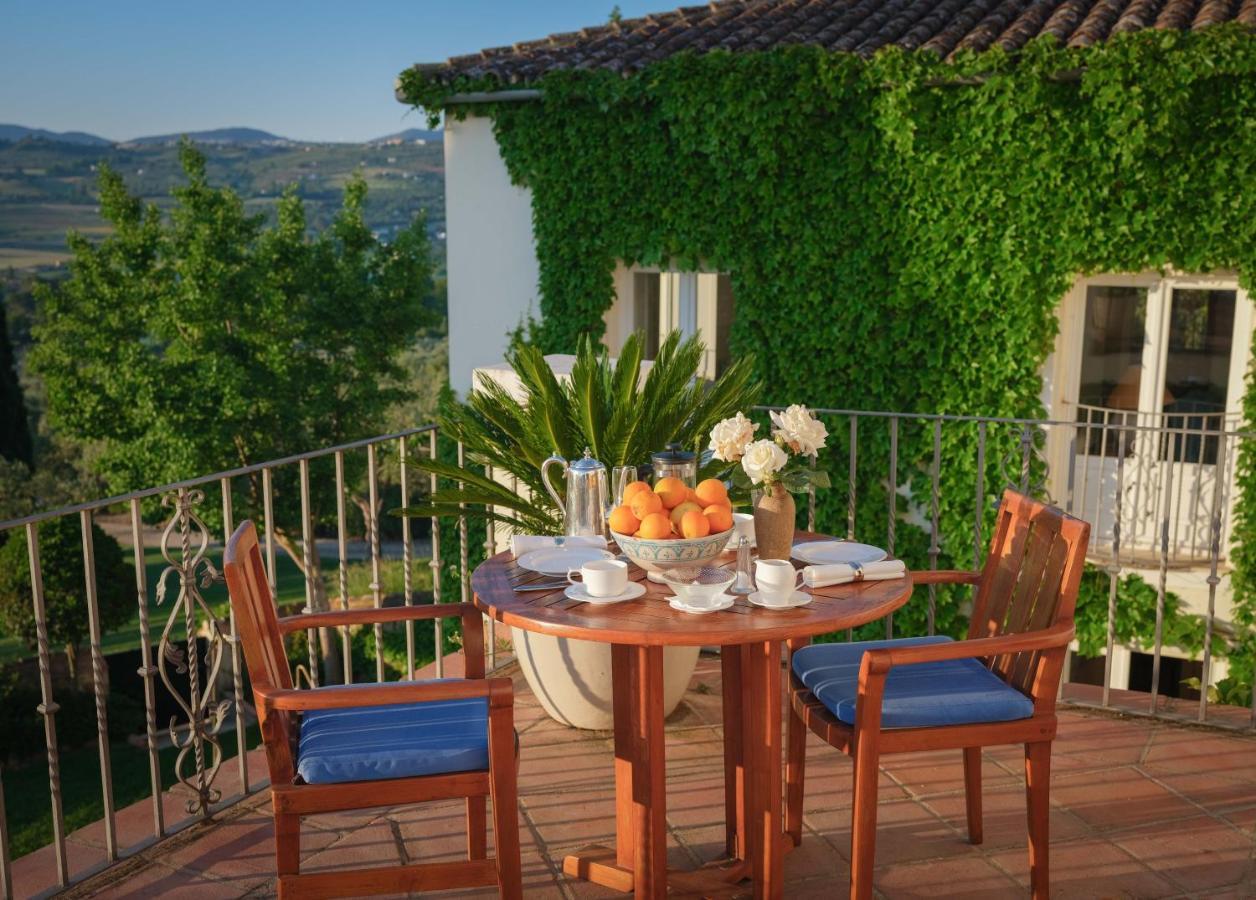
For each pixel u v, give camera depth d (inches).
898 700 110.3
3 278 994.7
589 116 376.2
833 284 361.1
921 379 356.8
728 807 124.3
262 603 107.1
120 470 846.5
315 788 98.5
